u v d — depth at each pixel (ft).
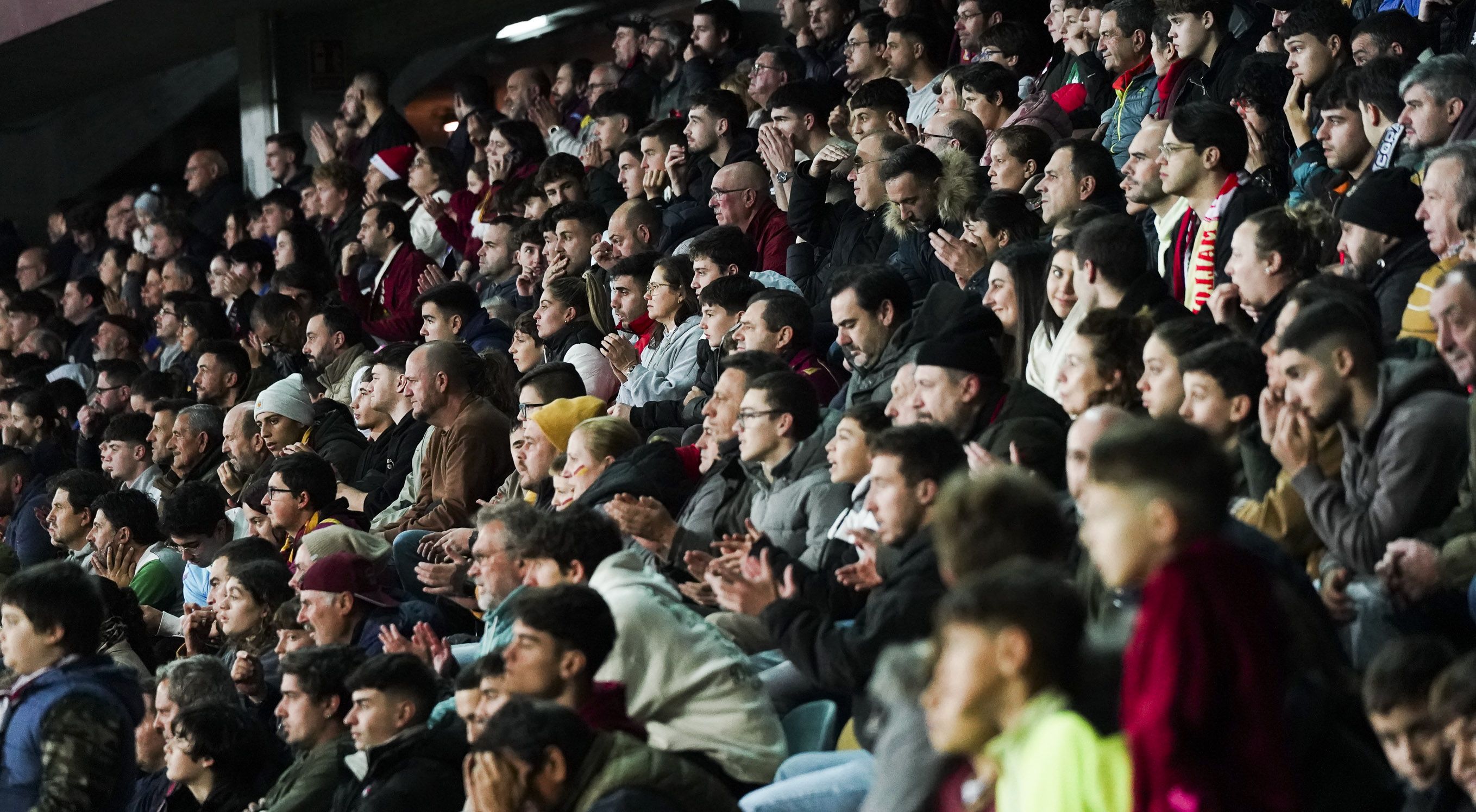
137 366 65.82
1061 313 31.78
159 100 106.01
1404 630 22.17
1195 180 34.12
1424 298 27.68
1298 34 39.34
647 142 56.85
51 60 97.30
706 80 68.85
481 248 59.72
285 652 34.81
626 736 22.79
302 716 30.17
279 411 49.37
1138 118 45.19
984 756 15.98
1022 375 33.40
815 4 66.64
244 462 50.11
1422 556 21.98
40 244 112.78
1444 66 33.12
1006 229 37.76
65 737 29.14
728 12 71.15
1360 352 23.29
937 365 28.76
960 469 24.99
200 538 44.32
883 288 34.91
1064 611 15.78
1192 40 44.04
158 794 34.60
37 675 30.01
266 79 93.86
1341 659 19.27
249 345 62.39
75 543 49.78
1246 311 29.48
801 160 50.49
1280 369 23.65
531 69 82.28
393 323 59.52
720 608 30.19
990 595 15.76
